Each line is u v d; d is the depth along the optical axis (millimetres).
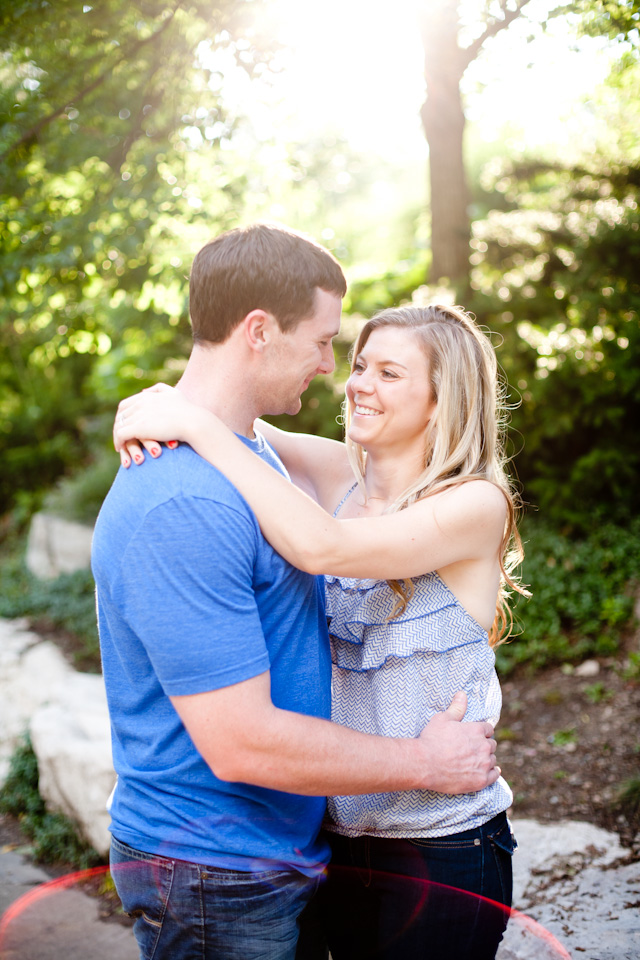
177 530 1250
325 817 1609
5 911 2920
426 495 1514
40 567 6730
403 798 1491
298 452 1944
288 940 1451
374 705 1559
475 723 1512
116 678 1441
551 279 5438
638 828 2740
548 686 3809
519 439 4898
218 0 3527
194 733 1263
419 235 10023
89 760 3248
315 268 1412
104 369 7801
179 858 1359
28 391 9258
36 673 4773
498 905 1519
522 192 6812
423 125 5555
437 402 1580
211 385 1433
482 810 1507
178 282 4551
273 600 1388
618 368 4590
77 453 8867
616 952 2164
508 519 1623
